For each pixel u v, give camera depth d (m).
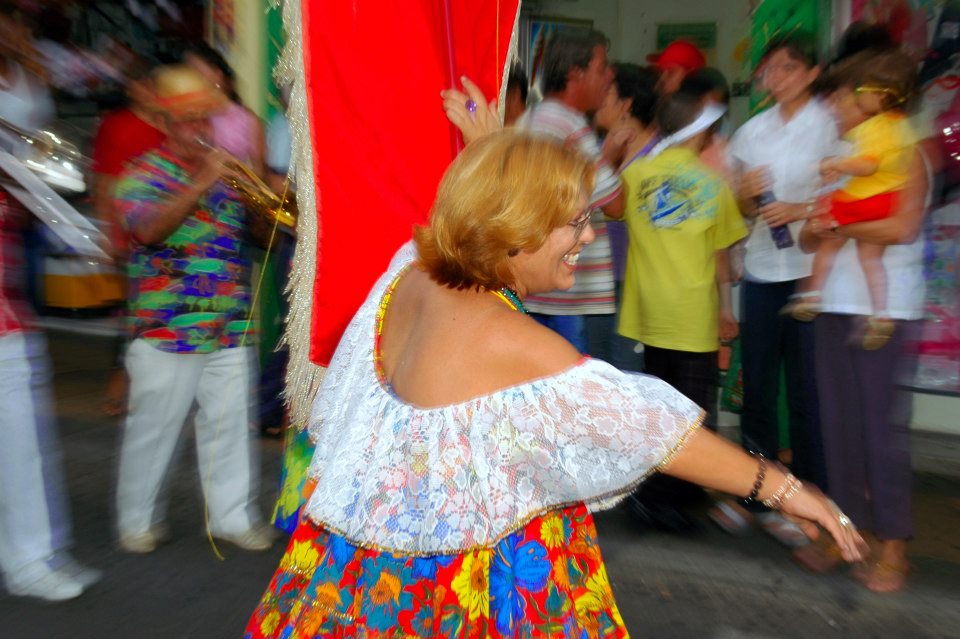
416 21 2.59
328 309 2.57
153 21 5.34
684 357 4.14
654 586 3.86
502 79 2.85
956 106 4.69
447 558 1.62
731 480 1.63
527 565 1.63
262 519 4.41
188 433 5.45
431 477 1.64
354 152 2.56
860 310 3.57
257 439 5.62
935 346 5.25
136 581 3.77
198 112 3.46
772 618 3.60
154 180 3.54
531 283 1.79
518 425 1.62
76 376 6.95
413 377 1.73
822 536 4.11
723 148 4.25
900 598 3.76
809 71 4.02
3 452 3.48
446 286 1.76
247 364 3.94
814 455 4.19
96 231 3.50
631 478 1.62
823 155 3.95
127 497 3.98
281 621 1.79
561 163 1.70
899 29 4.93
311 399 2.57
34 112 3.46
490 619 1.63
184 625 3.45
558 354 1.65
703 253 4.11
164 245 3.66
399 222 2.58
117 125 4.00
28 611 3.51
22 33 3.49
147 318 3.72
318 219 2.55
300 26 2.51
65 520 4.05
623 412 1.61
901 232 3.43
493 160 1.70
